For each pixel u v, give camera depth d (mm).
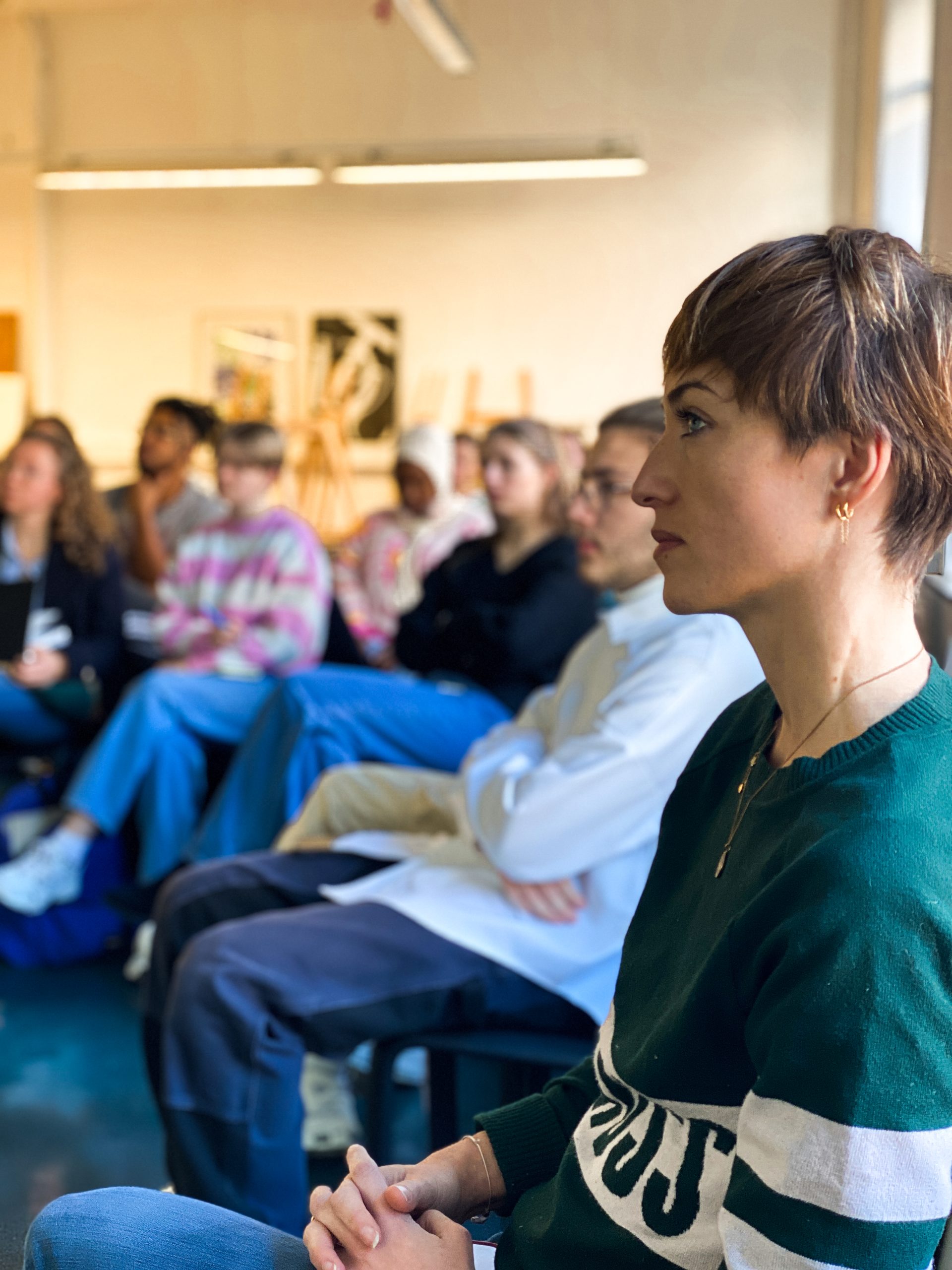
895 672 790
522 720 2033
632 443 1747
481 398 7512
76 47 7746
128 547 4730
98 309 7859
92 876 3408
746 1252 710
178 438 4988
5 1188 2133
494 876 1840
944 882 697
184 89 7648
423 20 5750
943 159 2053
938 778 735
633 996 942
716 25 7074
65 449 3701
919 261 793
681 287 7246
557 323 7398
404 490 5316
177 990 1712
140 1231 922
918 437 760
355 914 1761
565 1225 897
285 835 2266
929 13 5809
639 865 1719
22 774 3600
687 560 825
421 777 2254
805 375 759
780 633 821
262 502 3711
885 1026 676
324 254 7617
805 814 762
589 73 7219
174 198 7734
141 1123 2414
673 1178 844
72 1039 2832
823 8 6938
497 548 3113
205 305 7758
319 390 7672
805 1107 689
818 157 7020
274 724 2887
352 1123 2287
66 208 7840
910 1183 676
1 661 3588
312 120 7531
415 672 3275
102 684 3797
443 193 7465
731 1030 801
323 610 3637
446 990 1713
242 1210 1657
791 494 782
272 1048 1666
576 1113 1051
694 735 1661
